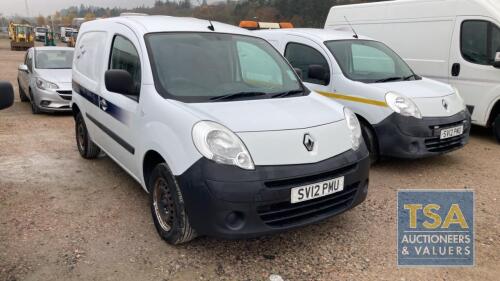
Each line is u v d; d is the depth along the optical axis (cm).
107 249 352
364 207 439
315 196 323
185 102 359
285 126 329
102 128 485
